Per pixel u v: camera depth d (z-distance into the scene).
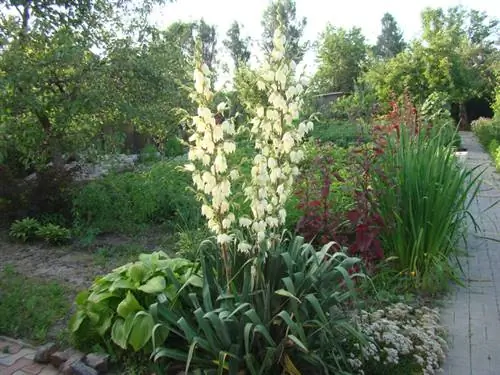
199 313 2.79
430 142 4.94
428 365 3.12
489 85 29.42
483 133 18.47
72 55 6.65
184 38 8.55
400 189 4.61
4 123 6.78
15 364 3.34
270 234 2.99
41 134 7.17
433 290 4.39
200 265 3.41
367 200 4.59
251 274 2.95
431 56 20.34
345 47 33.22
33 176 7.48
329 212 4.79
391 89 20.28
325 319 2.66
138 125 8.38
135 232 6.45
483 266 5.17
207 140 2.70
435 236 4.54
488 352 3.45
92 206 6.46
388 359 3.08
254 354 2.95
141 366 3.20
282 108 2.71
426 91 20.47
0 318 3.98
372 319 3.57
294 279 2.90
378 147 4.99
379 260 4.66
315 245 4.76
